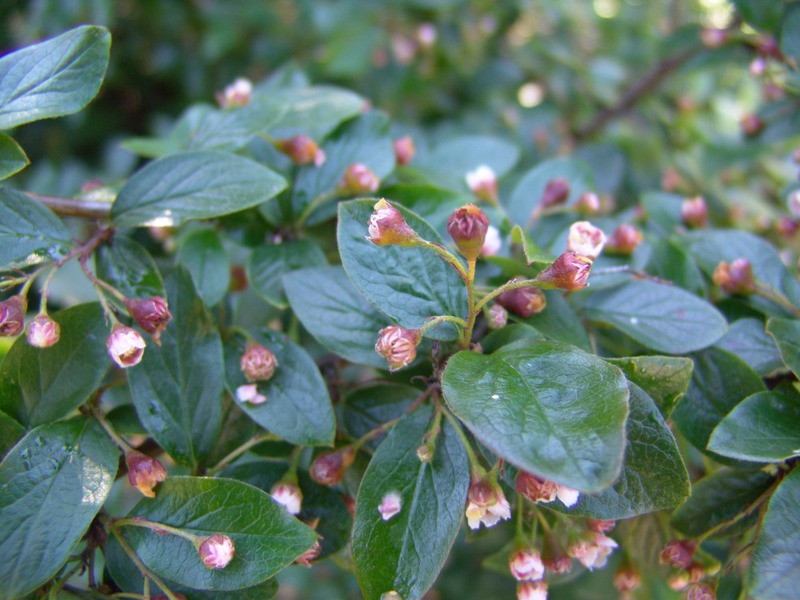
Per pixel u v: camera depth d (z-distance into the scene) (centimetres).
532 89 35
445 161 20
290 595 33
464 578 30
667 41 27
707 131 30
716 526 12
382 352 11
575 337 13
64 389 12
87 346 12
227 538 10
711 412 13
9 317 11
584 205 16
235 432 13
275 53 36
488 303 12
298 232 15
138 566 11
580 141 31
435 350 12
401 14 32
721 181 29
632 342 14
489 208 15
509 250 14
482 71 34
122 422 13
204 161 13
